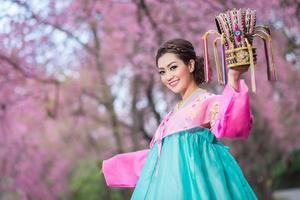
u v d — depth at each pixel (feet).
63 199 64.59
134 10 33.94
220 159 9.70
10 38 32.48
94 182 71.51
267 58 9.30
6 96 36.17
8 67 33.99
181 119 10.02
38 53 34.71
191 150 9.66
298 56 31.40
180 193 9.24
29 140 44.98
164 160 9.82
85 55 38.55
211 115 9.66
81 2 33.01
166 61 10.16
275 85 42.73
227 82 9.07
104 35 37.29
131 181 11.30
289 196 74.28
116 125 44.70
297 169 75.31
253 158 46.68
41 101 38.83
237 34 8.79
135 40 36.96
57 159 54.85
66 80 42.68
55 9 32.68
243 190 9.46
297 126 51.19
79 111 45.50
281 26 31.19
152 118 45.47
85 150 55.47
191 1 30.09
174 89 10.25
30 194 48.85
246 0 28.50
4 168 45.09
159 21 33.35
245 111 8.82
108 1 32.68
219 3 28.63
